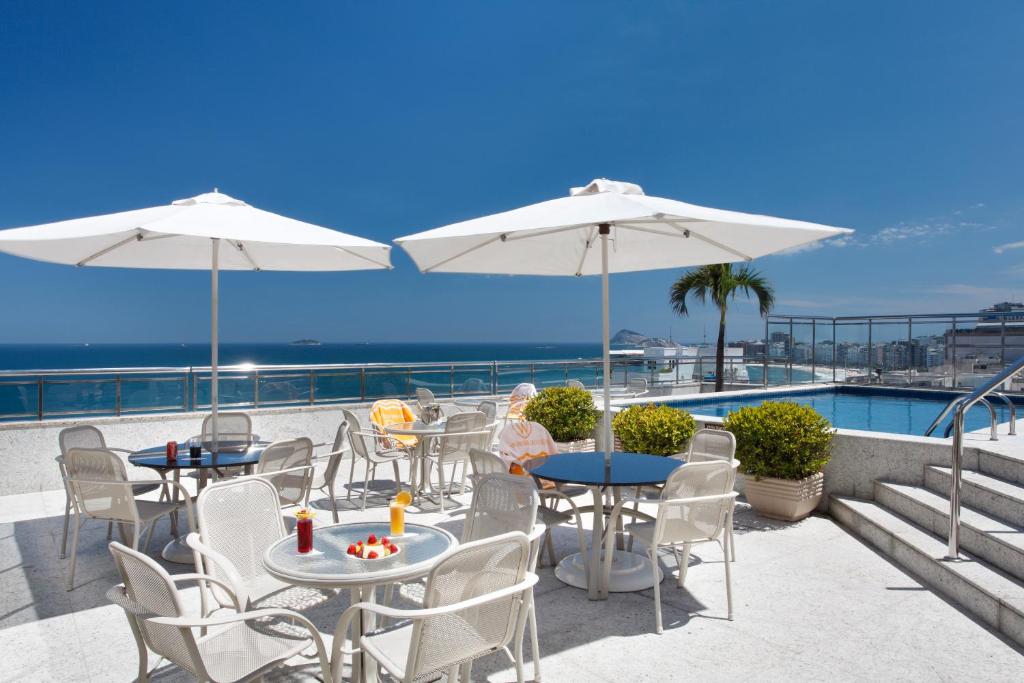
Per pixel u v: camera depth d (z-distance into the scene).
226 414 5.59
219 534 2.72
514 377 11.06
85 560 4.28
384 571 2.20
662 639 3.09
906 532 4.23
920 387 13.21
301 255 5.64
